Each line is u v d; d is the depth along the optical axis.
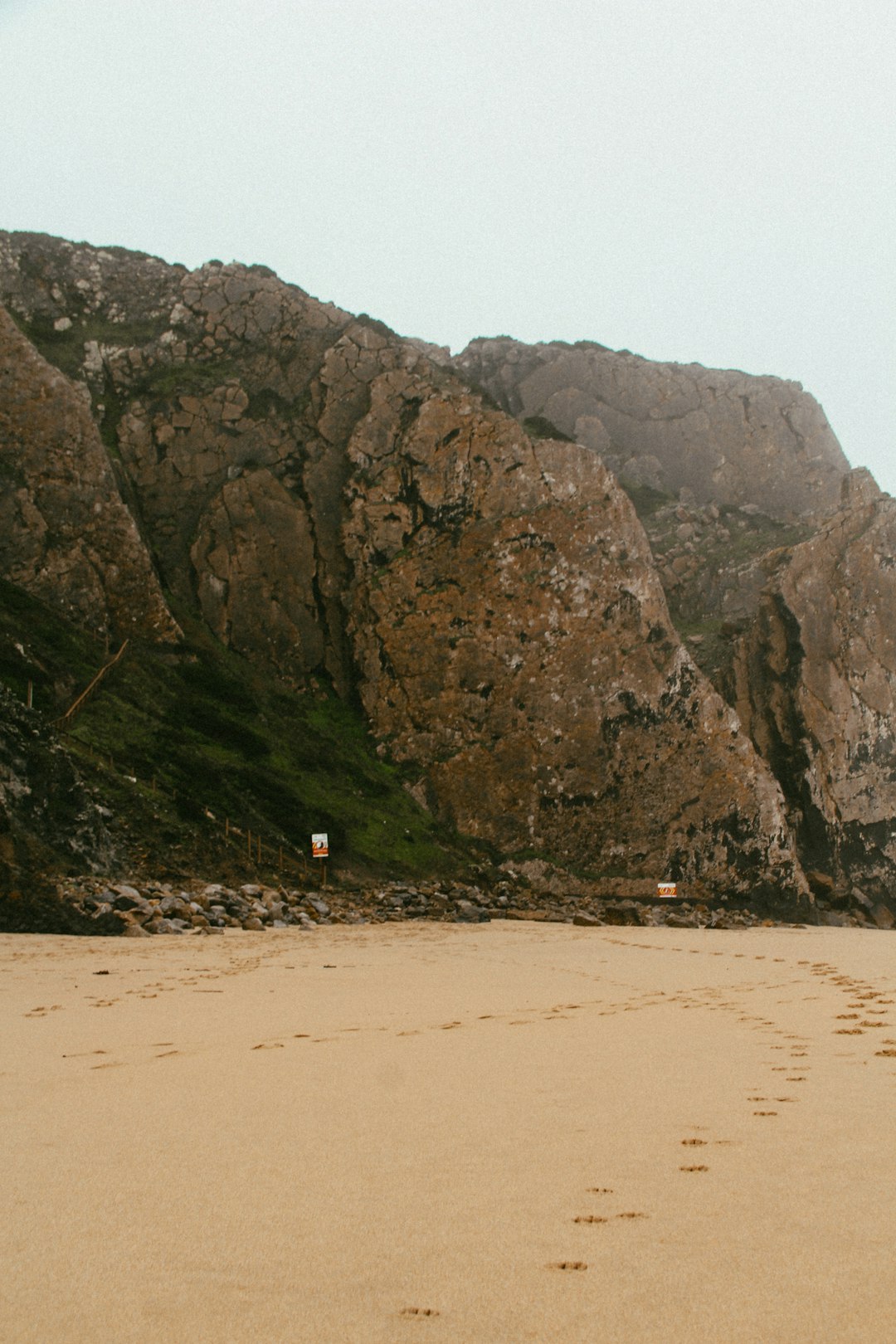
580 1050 10.20
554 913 43.56
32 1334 3.80
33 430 53.78
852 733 69.88
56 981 16.44
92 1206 5.29
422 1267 4.38
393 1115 7.33
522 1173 5.78
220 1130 6.96
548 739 59.75
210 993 15.34
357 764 56.88
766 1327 3.72
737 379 97.75
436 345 92.44
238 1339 3.73
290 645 61.56
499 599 61.16
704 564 81.31
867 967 21.91
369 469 64.38
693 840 60.03
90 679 48.22
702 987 17.39
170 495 63.12
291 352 68.56
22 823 29.80
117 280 69.69
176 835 39.31
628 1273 4.25
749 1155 6.07
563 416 94.44
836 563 72.56
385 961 21.95
